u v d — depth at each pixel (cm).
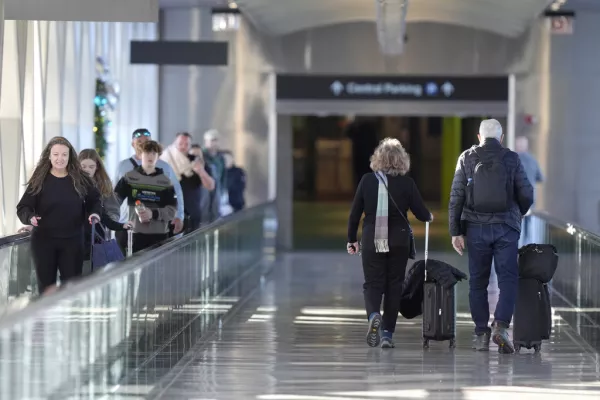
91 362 1495
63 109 3631
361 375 2016
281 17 4534
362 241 2325
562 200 4856
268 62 4891
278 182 4950
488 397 1820
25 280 2188
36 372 1255
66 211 2130
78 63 3734
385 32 3972
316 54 4878
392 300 2331
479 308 2295
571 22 4797
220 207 3938
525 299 2277
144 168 2712
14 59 2989
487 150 2261
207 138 3903
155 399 1797
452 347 2328
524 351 2308
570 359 2206
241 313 2952
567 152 4853
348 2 4266
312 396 1825
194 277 2366
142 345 1827
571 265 2731
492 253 2277
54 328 1323
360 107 4872
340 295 3403
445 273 2316
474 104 4853
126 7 2419
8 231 3008
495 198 2222
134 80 4616
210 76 4909
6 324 1153
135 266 1741
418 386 1909
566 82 4844
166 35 4872
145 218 2689
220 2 4722
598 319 2262
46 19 2427
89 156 2356
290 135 4953
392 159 2322
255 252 3734
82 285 1438
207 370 2069
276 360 2181
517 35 4841
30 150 3216
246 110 4909
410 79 4856
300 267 4297
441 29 4844
